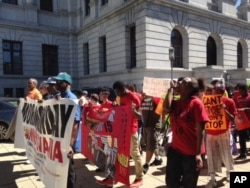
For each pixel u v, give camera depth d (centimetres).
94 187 539
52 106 442
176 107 378
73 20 2616
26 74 2348
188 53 2020
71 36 2594
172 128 382
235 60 2431
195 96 369
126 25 1930
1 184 567
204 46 2138
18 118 675
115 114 508
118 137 495
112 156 509
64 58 2583
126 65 1952
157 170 632
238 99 712
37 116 524
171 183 378
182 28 1992
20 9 2336
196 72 1981
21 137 666
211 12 2156
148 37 1762
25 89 2334
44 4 2489
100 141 552
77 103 411
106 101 593
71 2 2602
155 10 1802
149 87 550
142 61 1780
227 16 2308
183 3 1944
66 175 394
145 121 614
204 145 578
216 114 528
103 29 2202
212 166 526
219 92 527
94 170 643
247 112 705
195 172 362
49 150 442
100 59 2295
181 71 1934
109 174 513
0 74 2220
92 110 586
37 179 593
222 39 2303
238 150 790
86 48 2541
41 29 2423
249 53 2603
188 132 363
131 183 546
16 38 2300
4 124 978
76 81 2622
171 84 395
